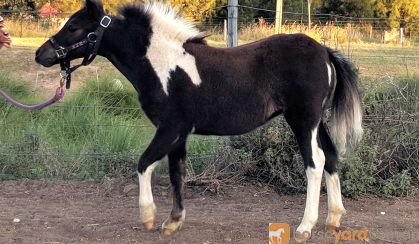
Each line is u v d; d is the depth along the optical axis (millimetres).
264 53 4941
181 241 4980
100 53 5090
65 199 6219
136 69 4922
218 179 6664
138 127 7910
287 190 6582
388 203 6273
